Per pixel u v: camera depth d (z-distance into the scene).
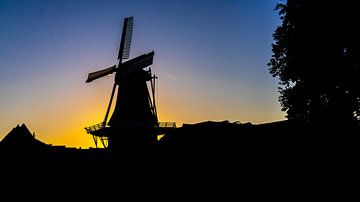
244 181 17.08
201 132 19.69
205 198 17.34
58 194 19.95
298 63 20.33
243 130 19.12
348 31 18.05
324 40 18.83
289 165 16.75
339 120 18.08
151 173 19.97
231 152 18.27
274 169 16.88
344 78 18.36
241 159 17.84
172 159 19.77
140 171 20.39
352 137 17.34
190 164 19.02
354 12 17.34
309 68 19.88
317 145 17.42
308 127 18.66
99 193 19.78
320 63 19.41
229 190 17.11
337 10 17.88
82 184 20.64
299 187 15.63
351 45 18.34
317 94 19.67
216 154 18.52
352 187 14.61
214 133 19.36
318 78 19.39
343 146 16.92
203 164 18.59
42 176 21.38
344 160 16.09
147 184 19.52
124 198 18.86
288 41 20.78
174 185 18.75
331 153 16.66
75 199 19.22
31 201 19.22
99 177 20.98
